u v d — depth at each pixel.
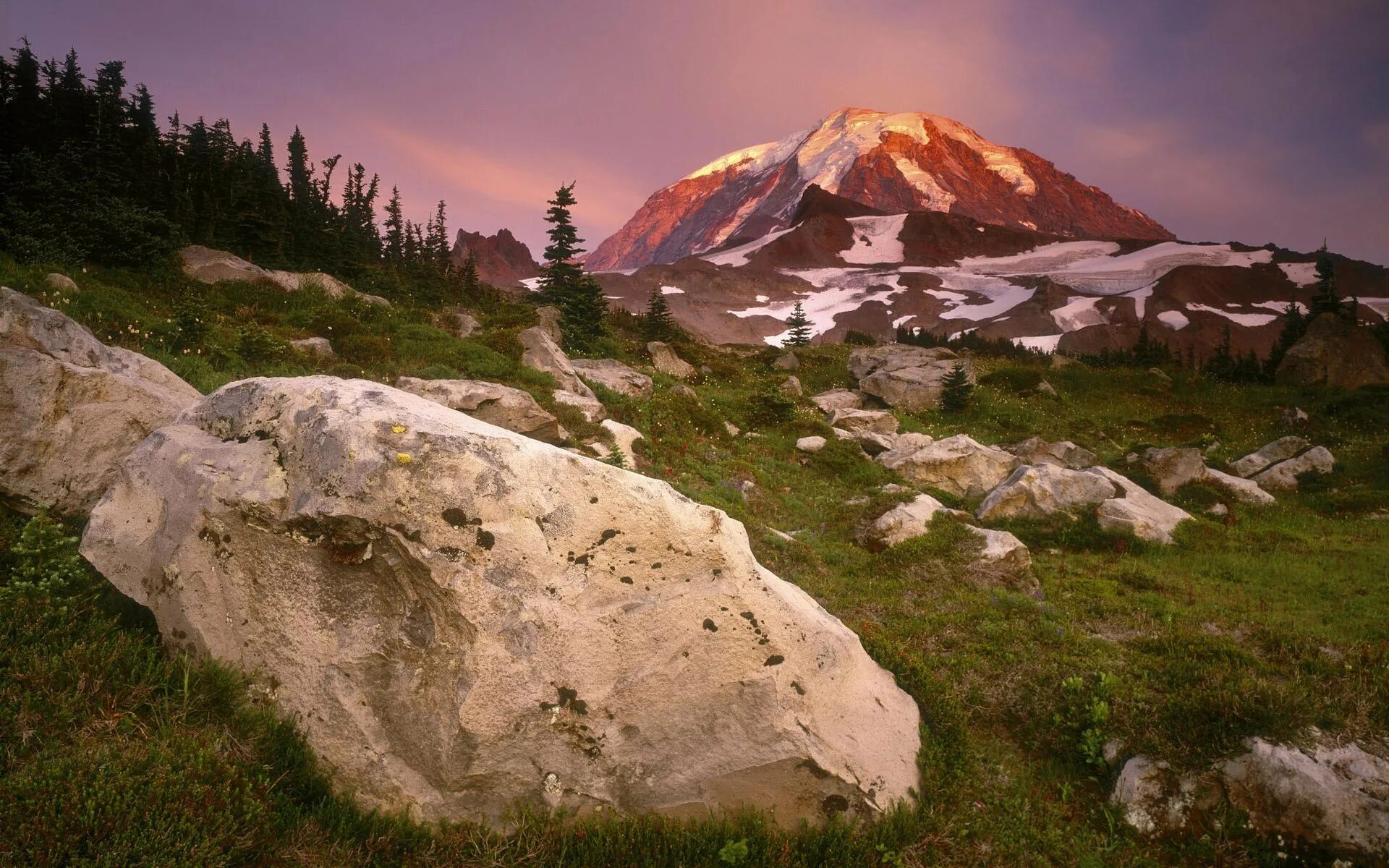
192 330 16.58
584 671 4.56
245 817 3.78
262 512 4.69
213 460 5.09
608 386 24.33
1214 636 8.99
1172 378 45.56
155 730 4.28
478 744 4.26
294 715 4.54
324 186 61.78
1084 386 42.75
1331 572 13.20
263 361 17.03
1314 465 24.25
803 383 42.12
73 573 5.27
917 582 10.92
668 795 4.70
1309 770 5.18
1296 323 64.62
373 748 4.39
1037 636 8.73
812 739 4.94
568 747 4.50
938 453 20.12
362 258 48.66
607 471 5.05
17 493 6.31
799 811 4.87
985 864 4.90
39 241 22.09
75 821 3.38
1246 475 26.05
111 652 4.65
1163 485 20.69
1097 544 14.69
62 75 39.28
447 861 4.10
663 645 4.82
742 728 4.87
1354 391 40.62
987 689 7.36
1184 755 5.70
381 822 4.22
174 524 4.97
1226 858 5.07
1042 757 6.41
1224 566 13.35
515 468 4.71
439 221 80.94
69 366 6.84
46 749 3.92
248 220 38.22
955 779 5.64
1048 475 16.23
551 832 4.33
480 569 4.43
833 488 18.53
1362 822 4.88
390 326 25.52
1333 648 8.59
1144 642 8.45
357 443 4.57
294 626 4.64
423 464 4.50
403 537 4.40
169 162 41.88
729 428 22.95
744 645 5.01
